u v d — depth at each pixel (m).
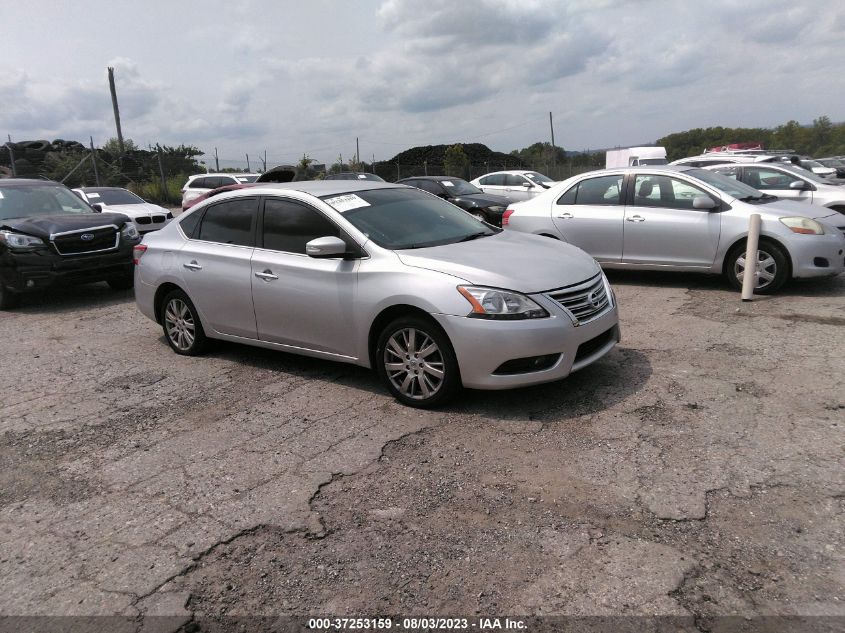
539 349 4.09
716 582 2.56
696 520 2.99
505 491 3.34
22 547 3.11
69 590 2.76
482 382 4.16
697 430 3.90
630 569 2.67
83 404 4.99
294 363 5.70
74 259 8.62
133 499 3.50
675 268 7.81
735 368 4.93
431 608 2.52
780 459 3.49
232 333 5.61
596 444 3.80
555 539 2.91
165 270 5.95
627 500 3.19
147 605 2.63
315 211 5.02
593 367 5.11
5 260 8.49
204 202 5.89
